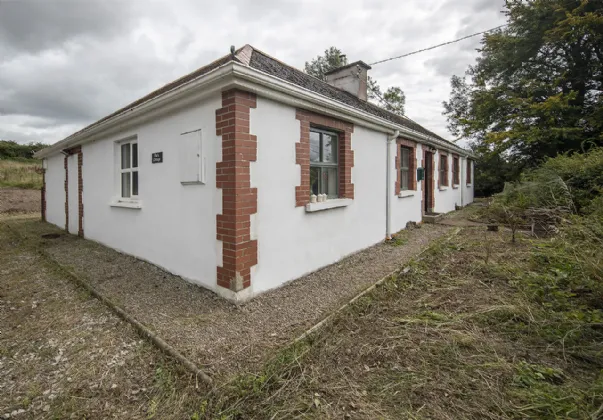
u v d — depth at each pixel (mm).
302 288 4227
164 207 4797
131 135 5535
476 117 16484
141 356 2652
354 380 2270
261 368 2402
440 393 2100
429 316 3248
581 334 2668
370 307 3568
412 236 7672
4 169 23672
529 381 2135
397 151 7820
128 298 3834
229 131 3543
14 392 2246
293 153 4414
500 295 3682
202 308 3531
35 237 8008
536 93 14234
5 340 2975
